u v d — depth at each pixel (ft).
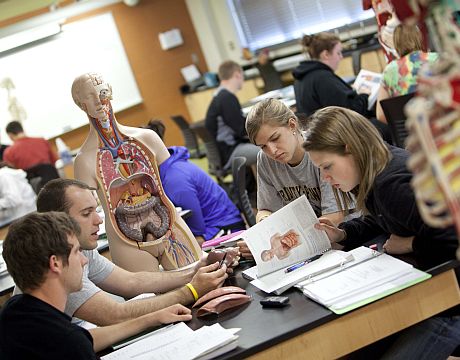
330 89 15.96
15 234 6.56
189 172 12.54
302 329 6.36
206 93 35.78
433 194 4.20
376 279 6.73
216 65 37.47
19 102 32.12
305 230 8.09
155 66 36.88
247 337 6.56
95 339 7.36
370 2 15.48
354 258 7.45
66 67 34.27
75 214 8.13
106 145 9.37
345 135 6.78
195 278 8.06
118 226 9.39
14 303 6.56
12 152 25.82
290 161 9.39
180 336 6.93
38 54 33.53
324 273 7.32
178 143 37.99
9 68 32.96
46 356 6.32
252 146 18.72
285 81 31.81
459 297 6.79
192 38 37.65
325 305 6.57
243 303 7.41
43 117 33.91
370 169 6.80
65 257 6.63
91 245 8.27
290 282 7.32
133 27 36.14
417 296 6.67
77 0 23.99
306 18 32.53
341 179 6.95
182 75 37.50
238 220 12.91
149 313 7.64
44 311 6.46
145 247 9.43
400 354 6.98
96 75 9.28
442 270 6.64
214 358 6.39
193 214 12.26
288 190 9.68
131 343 7.25
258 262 8.02
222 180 21.66
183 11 37.35
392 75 13.43
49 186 8.25
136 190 9.51
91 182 9.33
